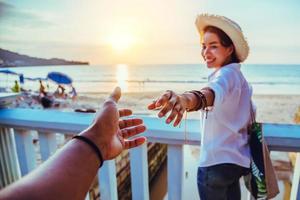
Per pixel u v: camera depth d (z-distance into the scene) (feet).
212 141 2.56
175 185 3.10
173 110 1.59
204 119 2.59
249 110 2.57
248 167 2.61
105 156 1.27
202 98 1.88
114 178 3.43
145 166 3.20
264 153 2.49
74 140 1.19
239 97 2.41
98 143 1.21
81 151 1.13
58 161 1.05
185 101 1.69
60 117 3.35
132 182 3.27
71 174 1.02
